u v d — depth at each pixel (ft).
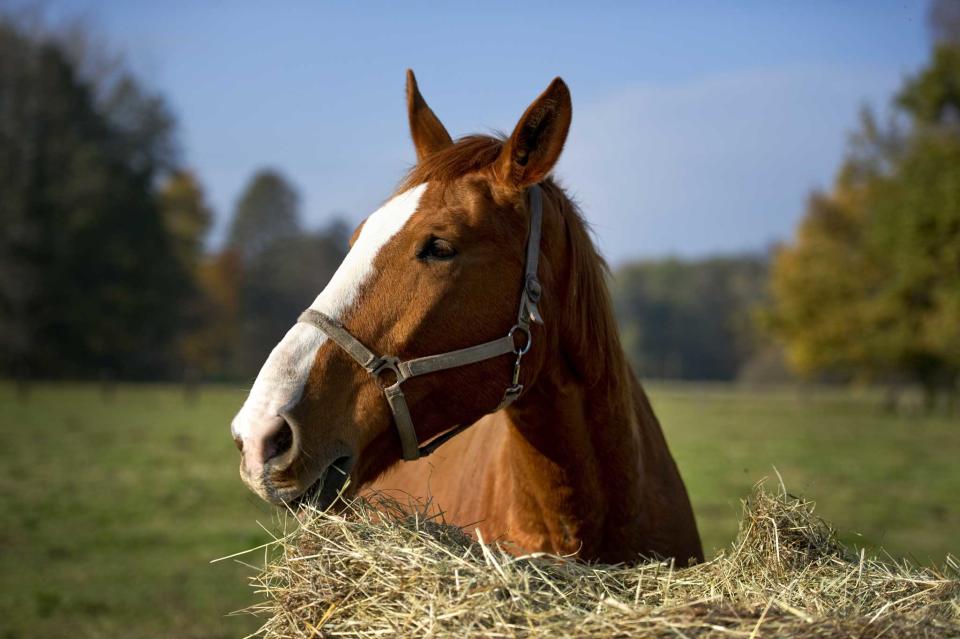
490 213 8.07
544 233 8.43
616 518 9.12
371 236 7.99
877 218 92.12
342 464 7.51
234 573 21.91
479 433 10.85
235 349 196.54
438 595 6.54
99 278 138.82
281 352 7.55
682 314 271.28
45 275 132.16
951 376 100.68
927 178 86.53
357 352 7.59
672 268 284.61
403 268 7.80
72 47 145.59
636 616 6.34
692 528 10.21
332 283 7.89
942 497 34.09
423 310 7.74
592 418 8.84
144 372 148.56
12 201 132.36
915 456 50.93
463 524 10.30
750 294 272.51
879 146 99.55
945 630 6.54
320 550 7.03
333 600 6.79
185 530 27.20
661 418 81.76
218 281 194.39
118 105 151.02
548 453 8.83
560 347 8.61
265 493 7.09
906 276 87.81
